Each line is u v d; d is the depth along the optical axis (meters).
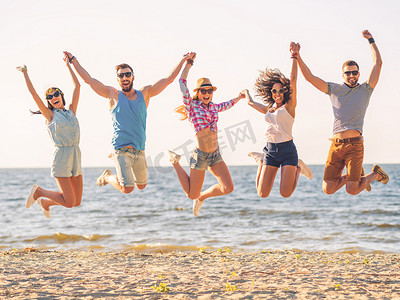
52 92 6.70
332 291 6.26
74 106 6.87
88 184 65.88
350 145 6.89
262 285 6.80
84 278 7.58
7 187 60.12
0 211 26.91
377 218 21.98
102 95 6.48
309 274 7.82
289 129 6.73
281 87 6.60
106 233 17.14
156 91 6.62
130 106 6.38
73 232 17.56
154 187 57.31
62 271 8.39
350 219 21.52
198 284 6.96
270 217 22.66
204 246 13.55
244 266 9.07
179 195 42.47
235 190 48.62
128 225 19.95
